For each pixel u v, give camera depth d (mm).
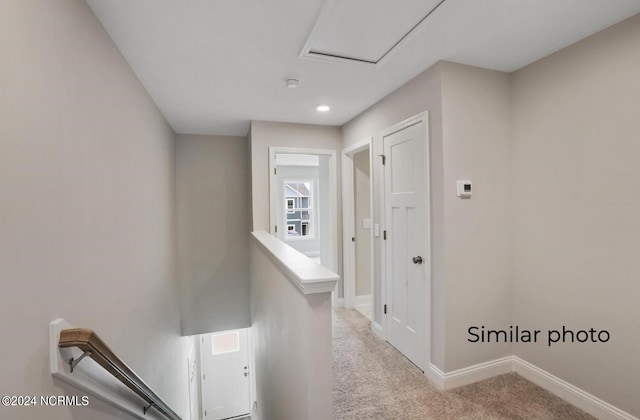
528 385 2160
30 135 948
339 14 1557
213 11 1521
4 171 821
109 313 1615
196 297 4281
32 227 947
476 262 2197
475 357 2211
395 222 2680
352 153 3658
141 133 2340
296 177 7488
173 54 1949
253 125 3508
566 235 1961
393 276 2729
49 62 1070
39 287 976
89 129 1404
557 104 1986
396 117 2605
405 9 1527
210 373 5535
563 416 1839
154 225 2729
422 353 2338
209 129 3986
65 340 1012
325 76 2322
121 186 1844
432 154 2182
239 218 4441
